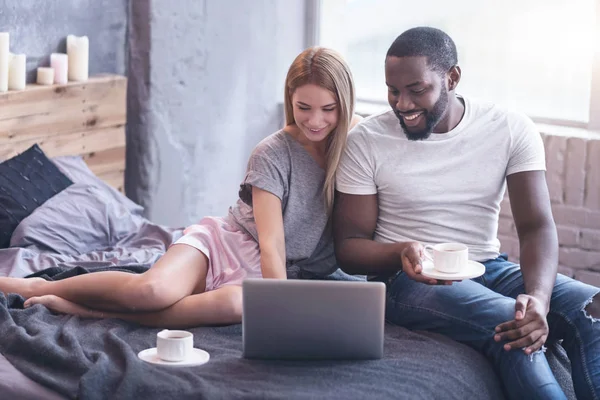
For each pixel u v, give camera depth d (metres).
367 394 2.30
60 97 4.03
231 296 2.79
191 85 4.58
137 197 4.49
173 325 2.79
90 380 2.29
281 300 2.46
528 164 2.89
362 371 2.42
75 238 3.64
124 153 4.39
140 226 3.89
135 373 2.30
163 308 2.79
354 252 2.86
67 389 2.32
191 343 2.48
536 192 2.87
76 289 2.84
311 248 3.00
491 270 2.90
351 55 5.11
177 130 4.57
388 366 2.47
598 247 4.07
